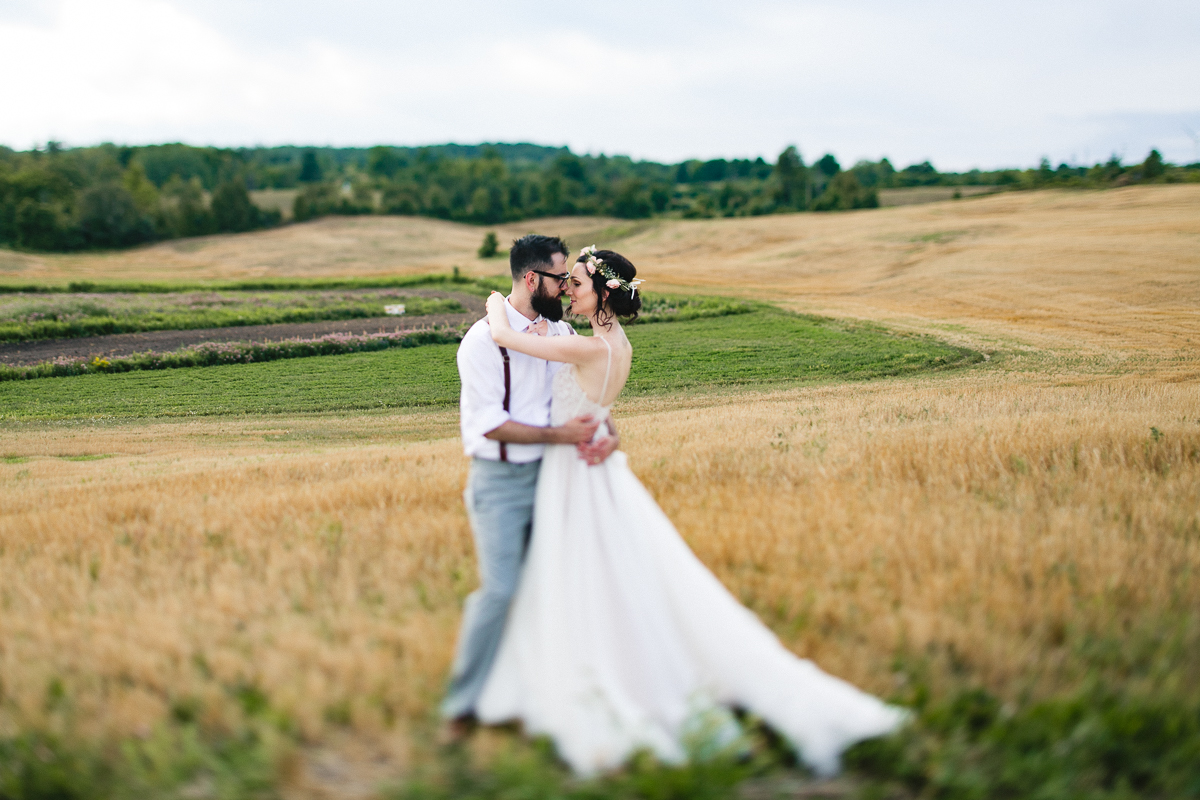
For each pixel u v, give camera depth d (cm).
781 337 3148
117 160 15675
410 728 264
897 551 392
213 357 2825
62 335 3331
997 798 232
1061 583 355
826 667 299
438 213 12469
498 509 304
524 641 293
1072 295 3744
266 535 502
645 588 299
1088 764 238
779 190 13138
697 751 246
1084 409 961
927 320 3431
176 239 10525
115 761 253
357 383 2445
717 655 288
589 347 303
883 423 936
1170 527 428
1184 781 231
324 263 8381
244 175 17150
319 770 245
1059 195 8094
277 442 1525
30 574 443
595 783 235
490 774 242
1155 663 281
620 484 312
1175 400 1050
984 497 509
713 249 7531
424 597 372
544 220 12462
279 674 291
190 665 301
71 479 960
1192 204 6325
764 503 504
